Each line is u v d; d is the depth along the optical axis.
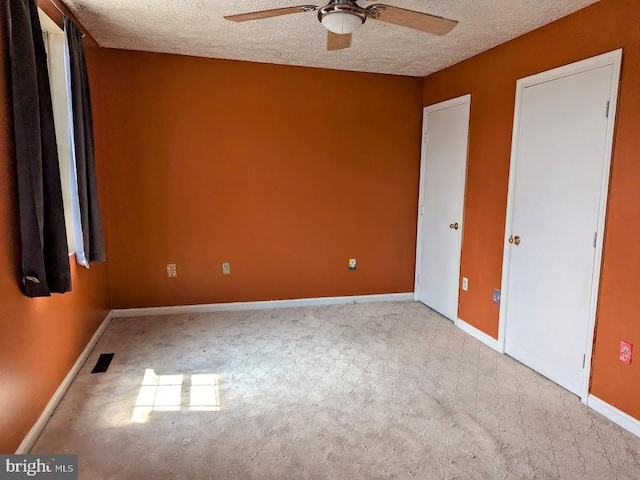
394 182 4.52
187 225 4.02
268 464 2.01
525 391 2.74
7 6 1.85
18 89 1.90
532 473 1.97
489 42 3.25
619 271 2.37
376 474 1.95
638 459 2.08
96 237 3.05
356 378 2.88
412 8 2.59
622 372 2.36
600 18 2.45
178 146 3.91
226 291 4.20
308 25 2.98
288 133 4.15
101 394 2.61
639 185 2.25
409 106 4.46
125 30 3.16
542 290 2.93
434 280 4.32
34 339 2.15
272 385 2.76
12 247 1.92
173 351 3.26
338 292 4.52
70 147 2.70
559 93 2.75
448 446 2.16
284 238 4.28
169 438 2.19
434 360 3.18
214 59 3.89
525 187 3.06
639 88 2.24
